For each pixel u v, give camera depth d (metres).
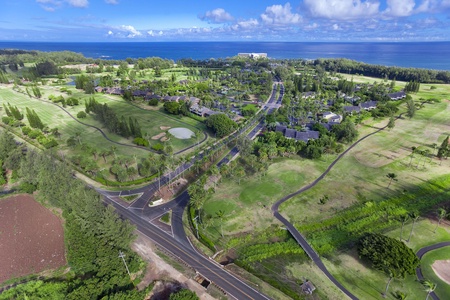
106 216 72.25
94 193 84.81
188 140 155.00
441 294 65.31
